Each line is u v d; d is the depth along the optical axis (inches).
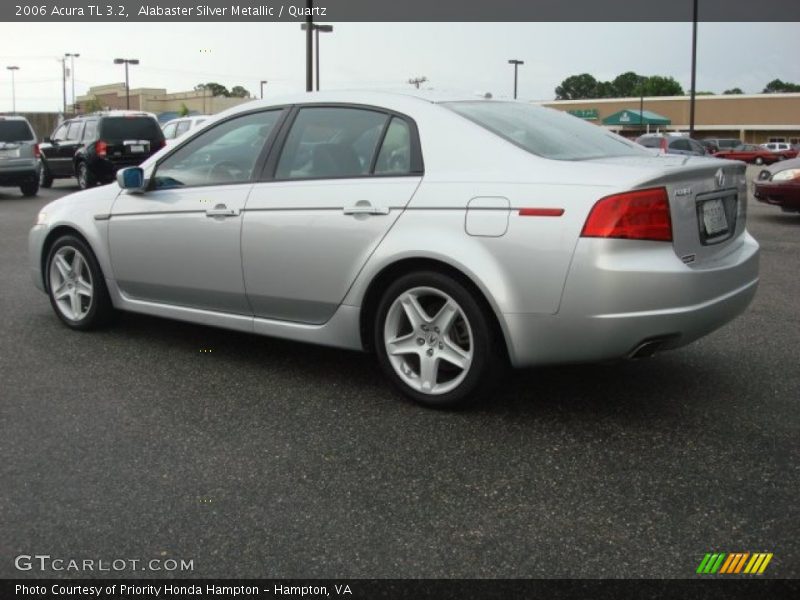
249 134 179.5
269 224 167.0
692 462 129.7
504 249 138.9
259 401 160.1
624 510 114.0
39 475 126.5
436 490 120.7
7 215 531.5
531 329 138.9
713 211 148.2
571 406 155.6
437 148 151.9
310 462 131.0
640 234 132.1
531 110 174.1
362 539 107.1
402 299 152.9
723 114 2561.5
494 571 99.4
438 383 154.0
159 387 168.9
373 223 153.3
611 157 154.4
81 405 157.9
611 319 132.3
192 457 133.2
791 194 440.1
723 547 104.1
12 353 194.5
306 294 164.7
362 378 174.4
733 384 168.4
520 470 127.3
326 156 165.8
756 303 247.9
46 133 1998.0
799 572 98.5
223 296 179.3
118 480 124.7
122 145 700.0
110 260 200.5
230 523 111.5
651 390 164.9
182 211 182.7
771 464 128.6
